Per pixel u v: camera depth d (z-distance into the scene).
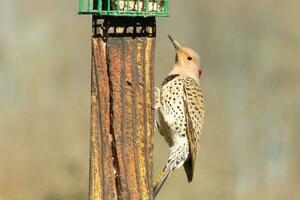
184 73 9.34
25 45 22.98
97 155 7.47
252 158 23.56
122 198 7.48
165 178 9.01
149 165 7.53
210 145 22.61
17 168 18.14
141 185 7.52
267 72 29.20
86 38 23.95
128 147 7.47
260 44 30.88
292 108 27.03
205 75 30.67
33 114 19.52
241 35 31.75
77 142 19.00
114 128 7.43
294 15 29.55
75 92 21.09
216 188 20.73
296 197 23.09
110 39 7.34
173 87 9.12
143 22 7.40
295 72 28.73
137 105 7.45
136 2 7.48
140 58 7.40
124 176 7.47
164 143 17.70
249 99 27.17
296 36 29.38
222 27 32.09
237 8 32.38
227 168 21.88
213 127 23.62
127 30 7.38
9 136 18.64
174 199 19.12
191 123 9.09
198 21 32.09
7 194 17.78
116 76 7.37
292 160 24.47
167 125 9.01
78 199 18.36
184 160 9.08
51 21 24.38
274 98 27.61
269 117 26.36
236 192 21.61
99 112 7.43
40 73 21.42
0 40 22.81
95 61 7.38
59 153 18.64
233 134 24.62
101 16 7.37
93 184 7.49
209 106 25.69
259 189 22.61
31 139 18.73
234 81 29.34
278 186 23.03
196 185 20.05
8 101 20.16
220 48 31.73
